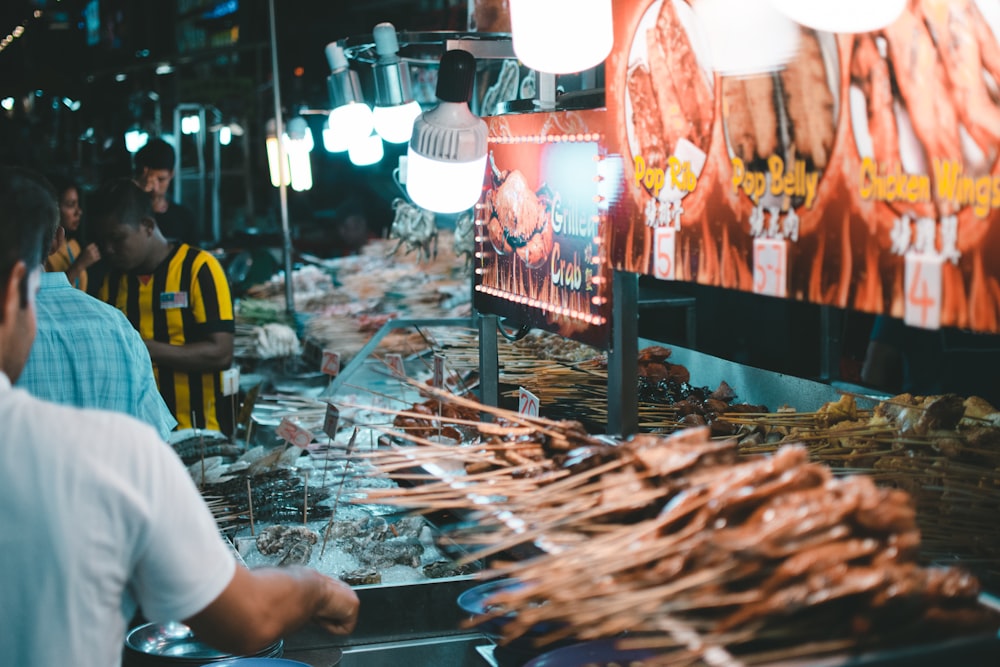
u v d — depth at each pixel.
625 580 1.37
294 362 6.18
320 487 3.45
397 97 3.80
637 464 1.63
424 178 2.52
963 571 1.30
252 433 4.77
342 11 11.95
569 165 2.34
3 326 1.55
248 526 3.19
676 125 1.89
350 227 9.58
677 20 1.87
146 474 1.52
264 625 1.66
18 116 18.45
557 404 3.41
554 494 1.65
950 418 2.48
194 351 4.28
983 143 1.24
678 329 5.44
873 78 1.42
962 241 1.28
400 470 2.55
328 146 5.29
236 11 13.75
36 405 1.50
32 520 1.45
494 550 1.53
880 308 1.42
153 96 12.74
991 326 1.24
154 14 15.68
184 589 1.55
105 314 2.92
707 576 1.26
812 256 1.55
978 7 1.24
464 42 3.15
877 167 1.42
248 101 12.09
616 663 1.71
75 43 19.31
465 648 2.46
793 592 1.21
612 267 2.15
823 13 1.35
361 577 2.68
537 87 2.75
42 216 1.59
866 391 3.31
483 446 1.90
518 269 2.70
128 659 2.30
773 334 6.08
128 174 6.14
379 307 6.73
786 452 1.42
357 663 2.43
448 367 4.18
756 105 1.66
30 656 1.46
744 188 1.70
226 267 9.12
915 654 1.19
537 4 1.86
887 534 1.31
